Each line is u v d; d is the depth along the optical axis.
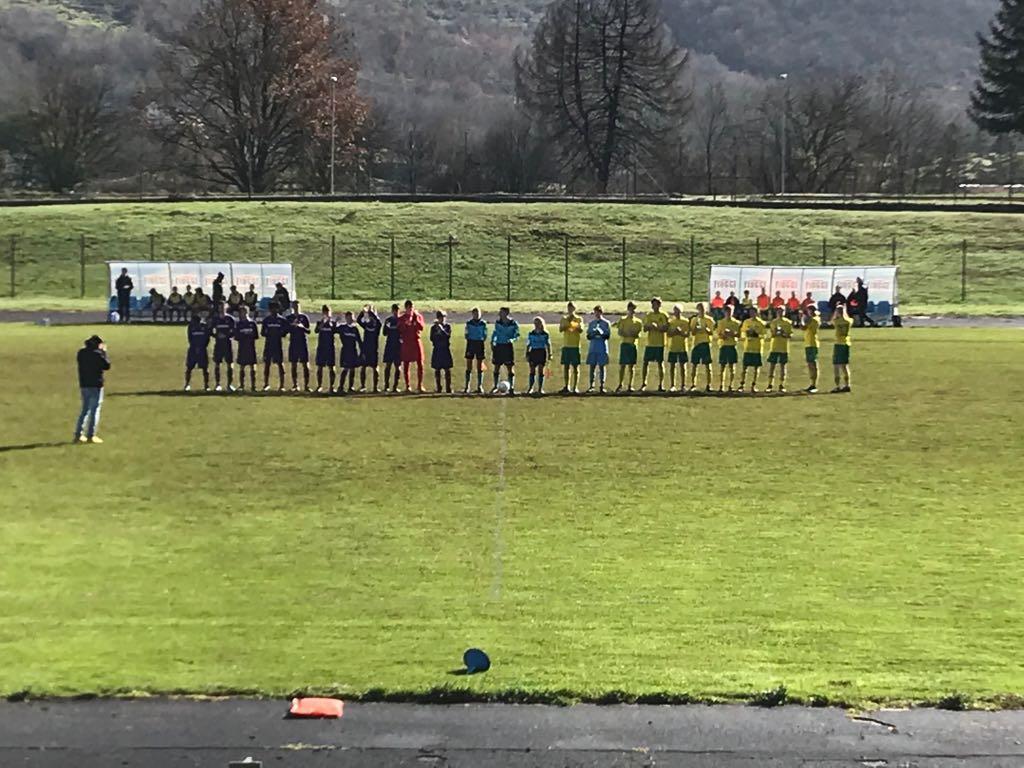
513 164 123.25
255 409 29.16
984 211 86.50
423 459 23.12
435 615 13.72
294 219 83.94
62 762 10.25
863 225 82.81
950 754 10.43
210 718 11.02
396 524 18.12
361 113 107.94
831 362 39.72
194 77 104.25
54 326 52.31
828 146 121.81
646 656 12.42
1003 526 18.08
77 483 20.94
